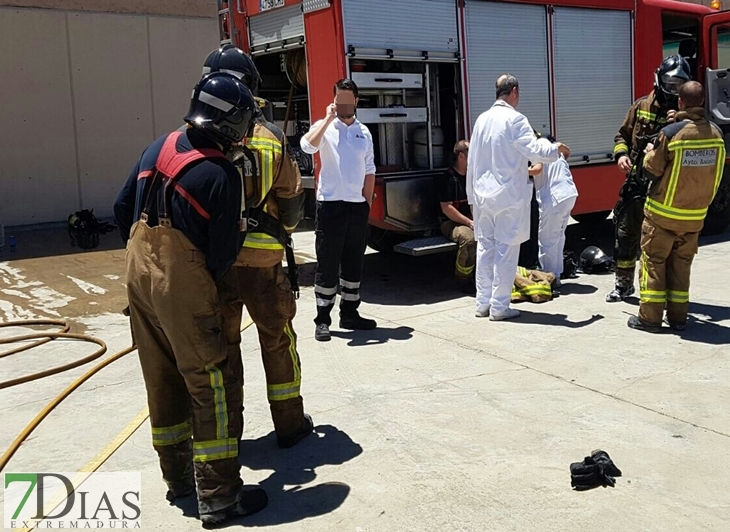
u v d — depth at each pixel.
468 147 6.44
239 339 3.63
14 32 11.69
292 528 2.98
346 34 6.31
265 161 3.33
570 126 8.12
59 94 12.20
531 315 6.11
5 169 11.87
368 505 3.13
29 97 11.94
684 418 3.93
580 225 10.68
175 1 13.11
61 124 12.27
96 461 3.67
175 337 2.92
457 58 7.05
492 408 4.13
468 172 5.96
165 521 3.10
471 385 4.51
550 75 7.86
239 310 3.55
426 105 6.98
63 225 12.26
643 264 5.45
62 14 12.06
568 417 3.98
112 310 6.86
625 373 4.63
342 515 3.06
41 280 8.12
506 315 5.98
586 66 8.22
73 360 5.38
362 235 5.68
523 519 2.97
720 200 9.66
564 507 3.05
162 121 13.29
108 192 12.86
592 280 7.41
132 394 4.65
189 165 2.89
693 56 9.48
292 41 6.95
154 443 3.21
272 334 3.57
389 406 4.22
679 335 5.39
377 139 7.04
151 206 2.94
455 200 6.80
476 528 2.91
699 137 5.01
